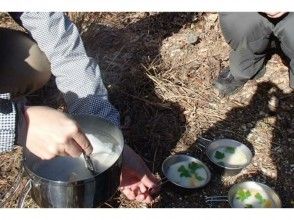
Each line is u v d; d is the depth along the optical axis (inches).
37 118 39.4
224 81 95.0
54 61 65.1
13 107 40.8
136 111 90.7
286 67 100.6
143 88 95.1
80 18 106.8
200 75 99.2
